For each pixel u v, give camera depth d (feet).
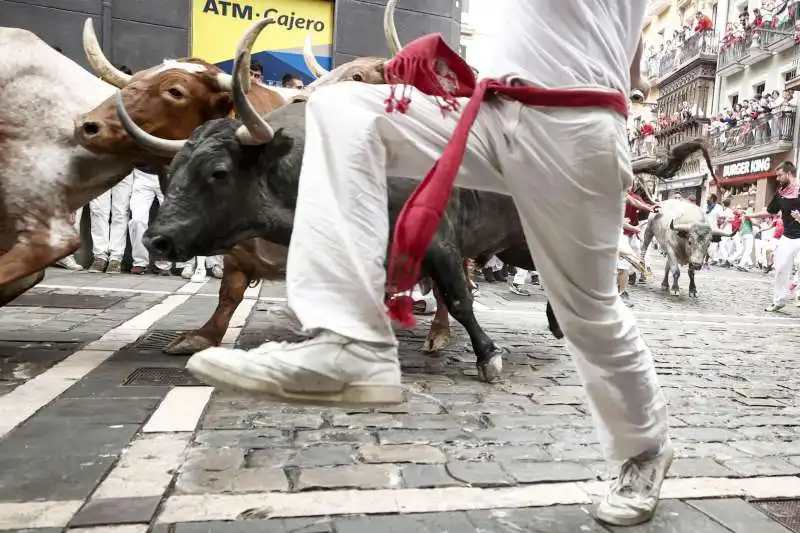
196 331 15.66
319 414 11.58
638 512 7.71
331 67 35.58
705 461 10.19
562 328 7.33
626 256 34.96
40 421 10.27
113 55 31.17
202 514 7.52
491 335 21.03
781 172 33.06
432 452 9.99
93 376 13.00
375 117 6.20
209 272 31.76
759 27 105.50
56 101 14.20
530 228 6.93
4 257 13.57
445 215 14.24
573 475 9.27
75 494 7.79
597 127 6.36
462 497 8.38
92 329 17.75
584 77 6.52
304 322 5.63
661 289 41.27
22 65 14.03
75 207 14.97
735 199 107.34
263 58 34.55
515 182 6.62
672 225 38.06
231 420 10.97
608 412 7.47
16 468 8.46
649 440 7.61
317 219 5.85
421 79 6.37
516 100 6.43
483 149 6.54
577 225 6.62
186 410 11.11
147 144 11.37
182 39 32.42
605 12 6.75
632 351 7.28
